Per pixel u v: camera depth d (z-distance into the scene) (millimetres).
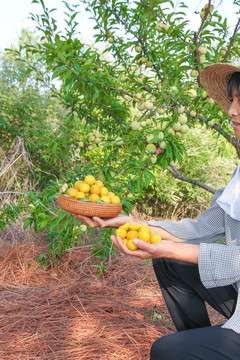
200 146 5348
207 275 1207
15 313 2393
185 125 2100
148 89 2748
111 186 2523
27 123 4621
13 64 5160
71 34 2473
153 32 2568
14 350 1943
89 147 3182
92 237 3908
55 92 3074
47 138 3191
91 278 3006
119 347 1970
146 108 2348
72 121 3365
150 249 1217
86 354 1900
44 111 5020
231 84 1346
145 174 2209
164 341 1136
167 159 2152
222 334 1104
